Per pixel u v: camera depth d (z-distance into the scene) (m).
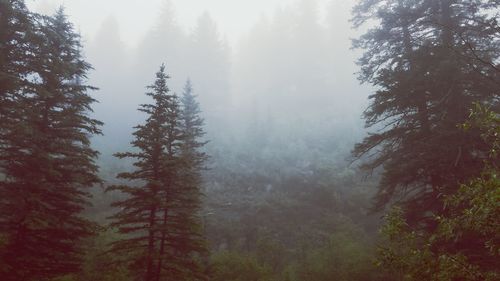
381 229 7.02
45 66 14.02
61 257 14.09
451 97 12.76
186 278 14.20
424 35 15.89
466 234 10.37
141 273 13.95
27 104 13.84
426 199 13.60
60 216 13.88
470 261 10.30
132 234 23.59
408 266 6.61
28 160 12.98
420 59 14.02
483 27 13.24
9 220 12.94
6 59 12.73
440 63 12.75
